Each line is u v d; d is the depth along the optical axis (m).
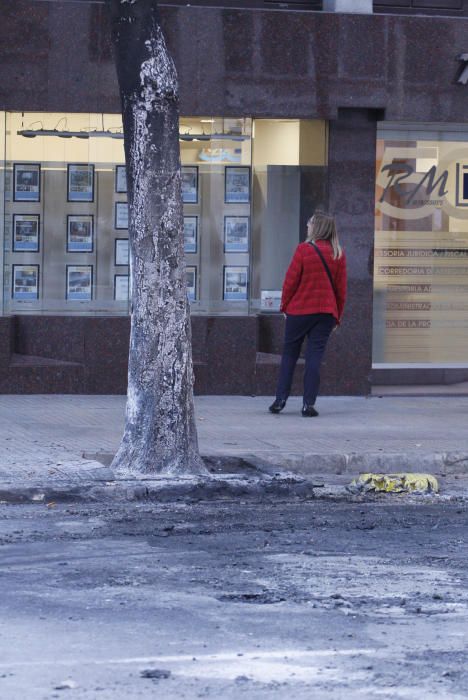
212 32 19.48
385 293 21.50
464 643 7.99
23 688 7.00
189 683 7.11
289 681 7.18
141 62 13.26
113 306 20.19
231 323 20.03
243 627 8.23
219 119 20.06
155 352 13.57
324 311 17.95
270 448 15.35
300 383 20.23
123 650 7.70
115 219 20.12
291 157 20.45
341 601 8.94
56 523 11.72
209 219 20.28
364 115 20.23
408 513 12.78
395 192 21.31
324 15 19.69
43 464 13.91
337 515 12.55
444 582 9.59
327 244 18.06
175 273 13.57
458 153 21.38
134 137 13.39
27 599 8.86
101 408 18.45
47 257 20.00
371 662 7.56
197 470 13.75
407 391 21.06
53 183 19.92
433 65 20.05
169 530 11.45
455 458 15.39
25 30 19.17
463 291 21.70
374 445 15.77
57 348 19.88
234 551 10.55
